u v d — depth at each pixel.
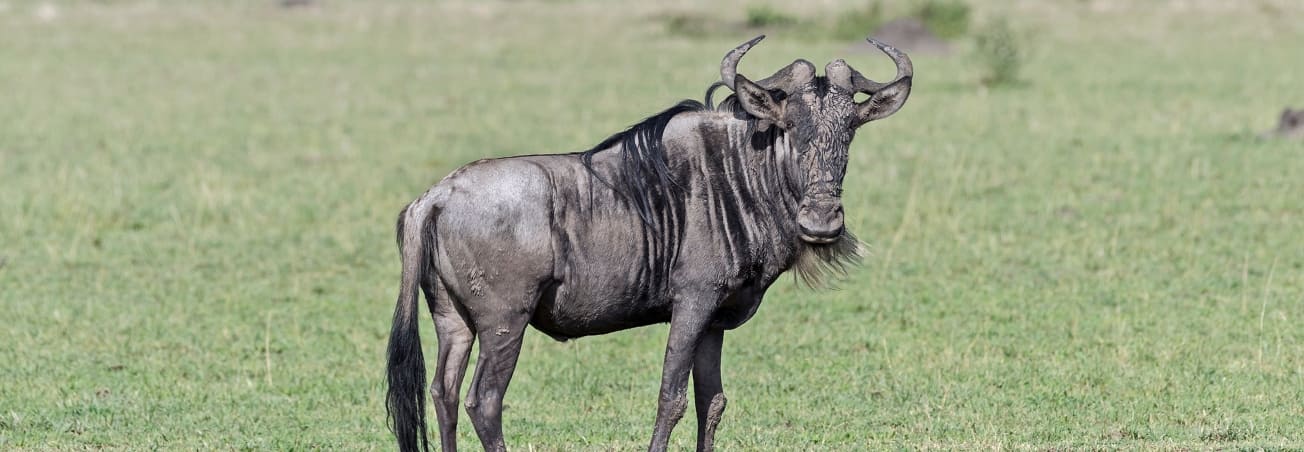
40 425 28.91
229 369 33.97
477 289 22.47
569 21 139.12
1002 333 36.59
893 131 71.44
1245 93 83.56
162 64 105.69
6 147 68.00
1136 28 126.19
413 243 22.45
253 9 148.75
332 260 46.25
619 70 100.62
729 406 30.78
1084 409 29.88
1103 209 51.34
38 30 127.94
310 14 145.12
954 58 108.19
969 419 29.25
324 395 31.81
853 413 29.98
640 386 32.72
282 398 31.48
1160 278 42.06
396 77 98.25
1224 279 41.59
